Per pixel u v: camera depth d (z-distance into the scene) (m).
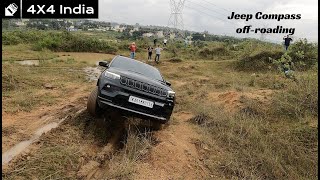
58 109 8.55
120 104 6.68
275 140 6.95
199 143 6.68
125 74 6.88
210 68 23.02
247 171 5.79
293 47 21.64
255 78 14.53
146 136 6.85
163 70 21.14
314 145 6.90
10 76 11.10
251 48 24.69
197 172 5.57
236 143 6.87
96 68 19.77
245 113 8.51
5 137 6.10
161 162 5.66
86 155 5.76
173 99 7.02
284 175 5.94
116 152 6.16
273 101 8.97
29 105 8.55
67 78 14.20
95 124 7.35
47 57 24.17
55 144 5.93
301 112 8.27
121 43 42.12
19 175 4.68
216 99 10.34
